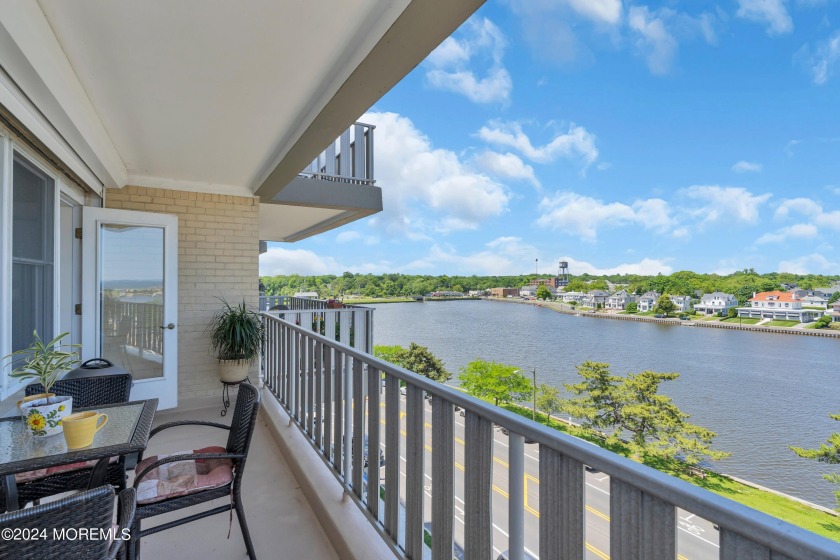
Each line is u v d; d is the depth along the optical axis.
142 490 1.74
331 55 2.05
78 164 3.00
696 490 0.66
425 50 1.81
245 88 2.37
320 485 2.39
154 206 4.18
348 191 5.23
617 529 0.79
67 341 3.60
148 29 1.83
